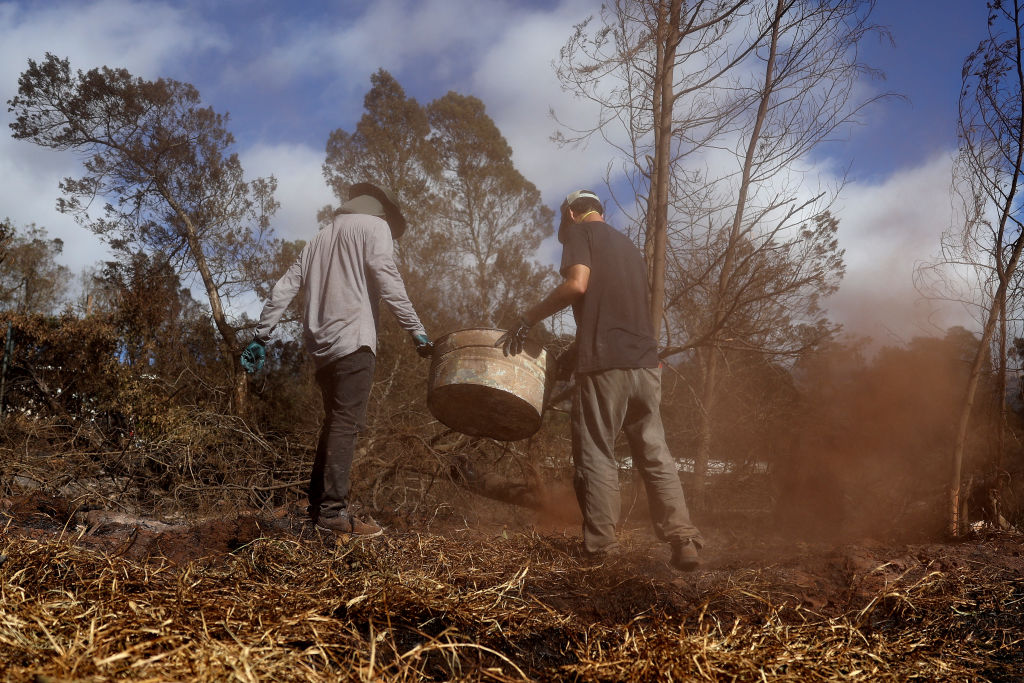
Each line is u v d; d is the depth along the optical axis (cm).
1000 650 222
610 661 184
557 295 330
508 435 378
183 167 1423
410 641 194
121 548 258
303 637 176
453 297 1562
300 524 334
